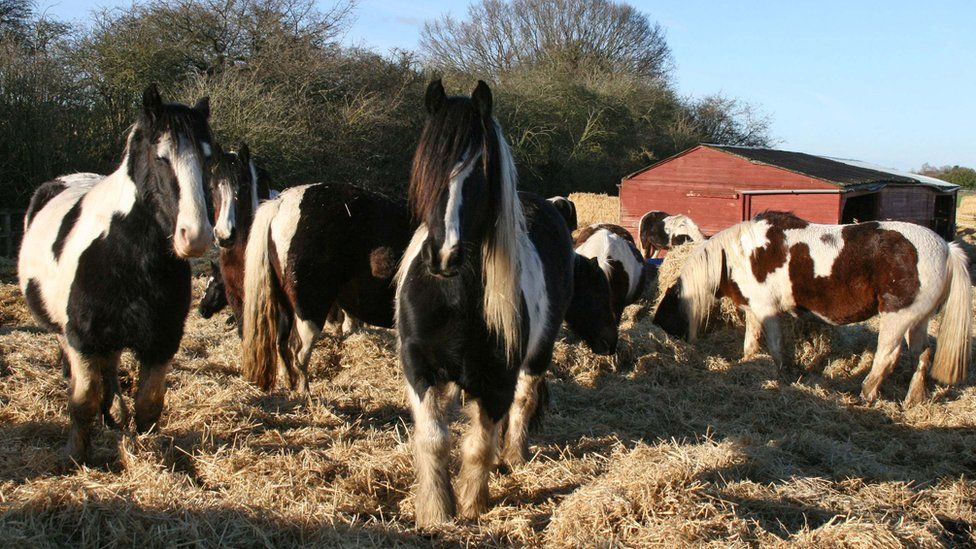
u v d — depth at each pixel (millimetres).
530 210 3713
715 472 3531
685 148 31359
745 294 6305
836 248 5762
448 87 26000
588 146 27719
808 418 5023
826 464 4000
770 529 3037
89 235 3193
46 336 5703
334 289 4621
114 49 16766
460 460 3703
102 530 2670
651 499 3064
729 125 34719
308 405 4504
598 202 21531
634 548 2783
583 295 5387
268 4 19406
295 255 4477
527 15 33562
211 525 2703
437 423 2906
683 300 6594
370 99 19594
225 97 16109
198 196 2904
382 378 5367
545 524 3084
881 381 5590
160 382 3480
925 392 5543
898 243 5496
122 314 3219
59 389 4301
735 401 5312
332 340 6105
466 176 2541
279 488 3184
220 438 3785
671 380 5910
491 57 33344
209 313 7027
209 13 18438
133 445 3416
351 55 21000
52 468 3295
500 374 2924
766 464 3727
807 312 6059
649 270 8750
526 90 27172
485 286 2754
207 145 2992
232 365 5398
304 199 4543
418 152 2627
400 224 4652
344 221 4508
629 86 29969
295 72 18938
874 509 3279
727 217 16891
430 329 2801
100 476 3189
